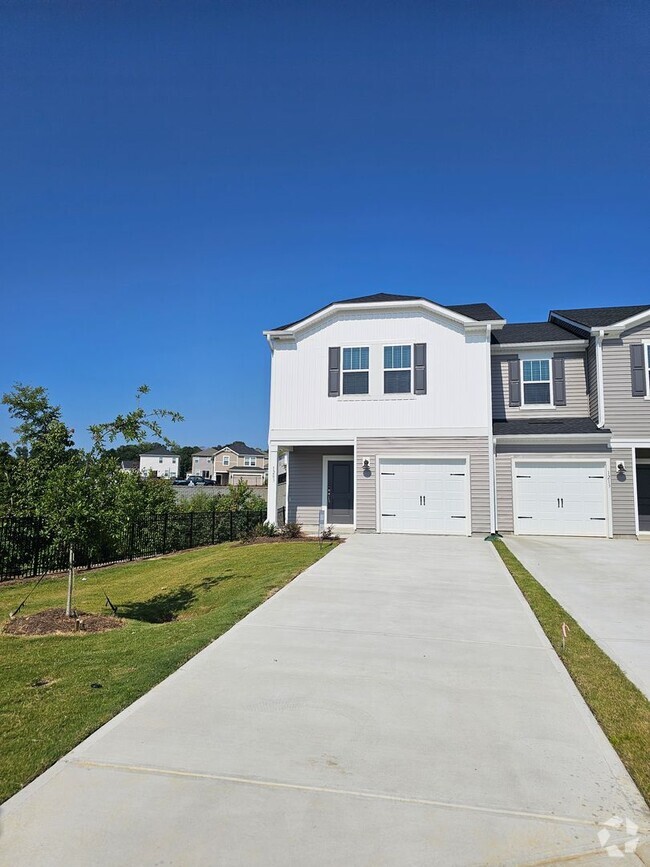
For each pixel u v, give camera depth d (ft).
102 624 26.03
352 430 56.34
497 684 16.87
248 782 11.59
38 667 18.89
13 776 11.75
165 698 15.70
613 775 12.07
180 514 63.72
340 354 57.21
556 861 9.49
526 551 43.57
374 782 11.66
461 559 38.63
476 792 11.37
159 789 11.32
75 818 10.39
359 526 55.21
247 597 27.81
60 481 27.22
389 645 20.27
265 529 55.67
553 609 25.20
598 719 14.65
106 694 16.16
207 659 18.75
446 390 54.85
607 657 19.26
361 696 15.90
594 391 55.83
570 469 53.62
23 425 67.46
